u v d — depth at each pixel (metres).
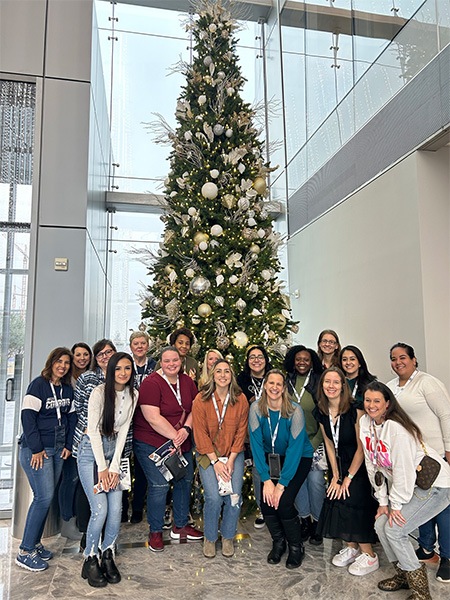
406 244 4.44
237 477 3.43
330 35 6.55
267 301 4.88
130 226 9.29
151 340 4.78
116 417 3.09
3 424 4.70
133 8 10.12
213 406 3.42
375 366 4.99
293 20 8.22
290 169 8.26
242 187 4.86
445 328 4.16
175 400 3.51
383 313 4.85
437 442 3.11
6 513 4.52
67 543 3.70
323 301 6.47
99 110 6.45
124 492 4.13
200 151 5.02
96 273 6.32
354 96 5.72
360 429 2.97
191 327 4.64
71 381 3.61
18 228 4.93
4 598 2.79
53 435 3.35
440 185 4.31
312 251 6.94
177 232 5.00
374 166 5.16
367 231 5.23
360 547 3.20
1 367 4.77
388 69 4.91
